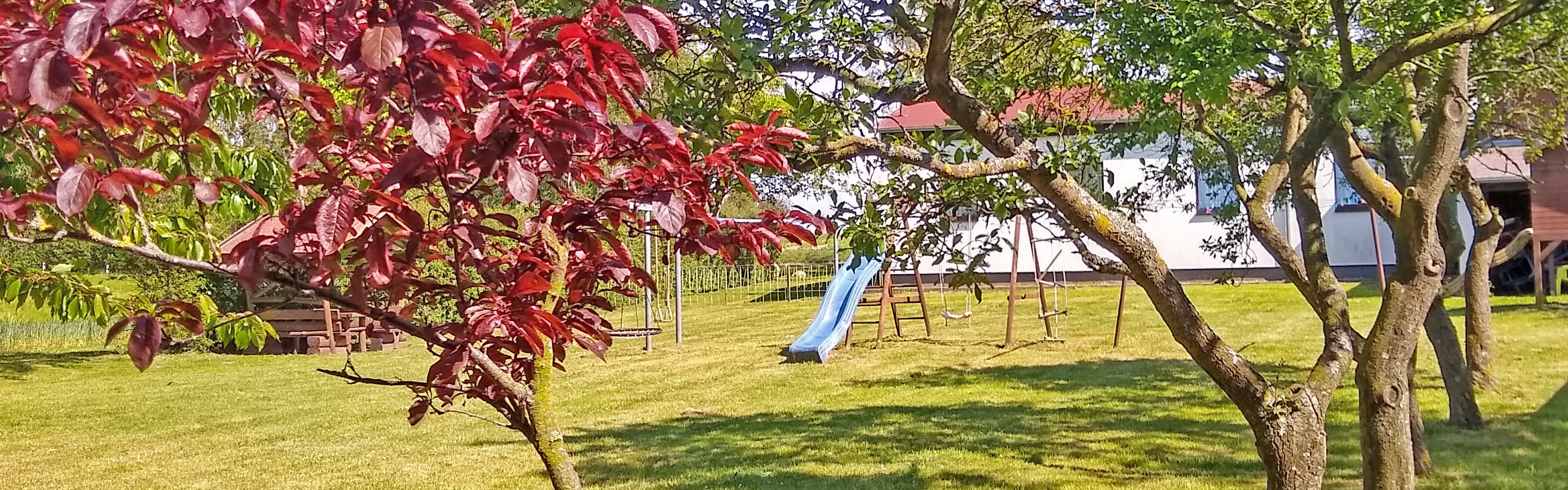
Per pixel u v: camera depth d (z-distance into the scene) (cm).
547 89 161
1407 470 371
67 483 707
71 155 159
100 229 251
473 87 165
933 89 315
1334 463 593
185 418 973
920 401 917
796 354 1255
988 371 1094
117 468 752
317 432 867
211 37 152
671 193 188
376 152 191
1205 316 1455
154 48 180
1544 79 514
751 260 2358
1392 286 373
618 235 238
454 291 208
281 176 354
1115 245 332
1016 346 1283
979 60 380
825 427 809
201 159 298
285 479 694
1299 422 348
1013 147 321
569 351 1441
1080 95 475
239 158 346
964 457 668
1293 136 462
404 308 235
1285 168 455
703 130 281
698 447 747
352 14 152
